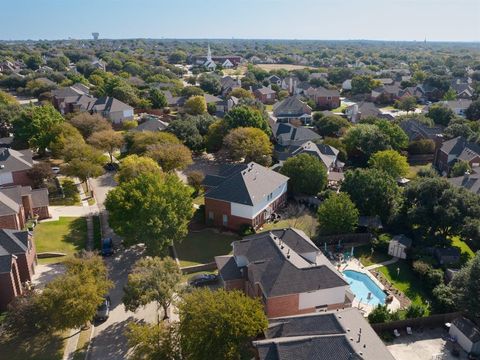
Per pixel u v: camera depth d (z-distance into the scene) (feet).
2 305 156.25
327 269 153.07
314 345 112.27
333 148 324.19
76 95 485.15
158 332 120.98
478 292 144.46
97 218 234.17
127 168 238.07
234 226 221.87
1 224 194.49
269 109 545.44
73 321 131.54
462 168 287.48
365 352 111.45
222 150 360.48
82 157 274.36
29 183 269.85
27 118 339.36
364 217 225.56
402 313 153.17
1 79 618.44
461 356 137.69
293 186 261.65
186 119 374.84
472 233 197.88
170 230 187.11
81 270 148.77
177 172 312.50
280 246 164.55
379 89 618.85
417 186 219.61
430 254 199.93
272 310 144.87
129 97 490.90
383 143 329.11
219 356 112.16
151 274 143.84
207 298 123.85
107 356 134.72
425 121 408.46
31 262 176.65
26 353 136.15
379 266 194.49
